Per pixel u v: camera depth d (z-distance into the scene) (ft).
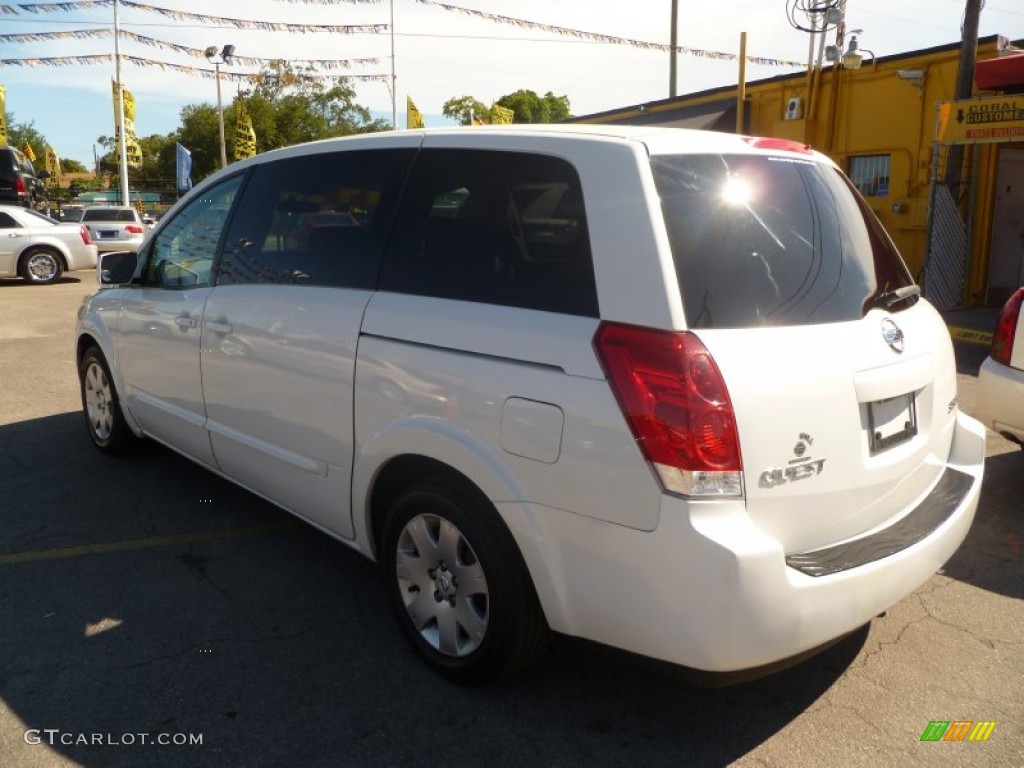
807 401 8.15
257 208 12.89
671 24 72.54
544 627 9.29
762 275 8.61
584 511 8.16
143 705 9.52
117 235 71.41
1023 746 9.04
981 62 36.58
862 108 45.50
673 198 8.46
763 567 7.55
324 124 162.20
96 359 17.37
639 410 7.76
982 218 40.19
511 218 9.38
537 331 8.61
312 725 9.23
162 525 14.44
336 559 13.25
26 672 10.09
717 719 9.45
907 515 9.59
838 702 9.77
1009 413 14.98
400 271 10.34
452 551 9.64
